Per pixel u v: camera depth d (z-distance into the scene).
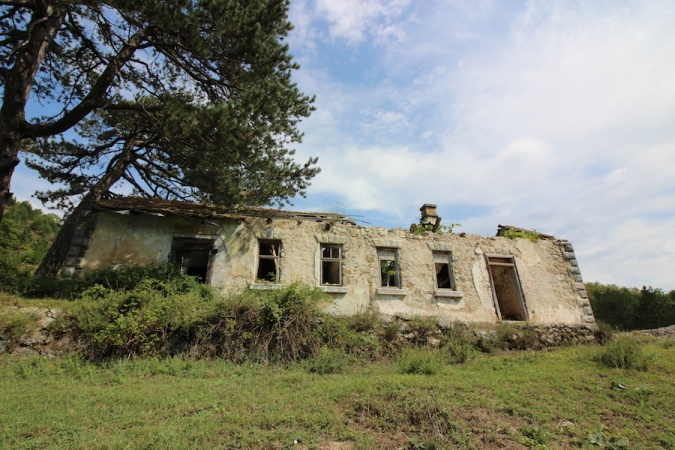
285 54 11.72
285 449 3.98
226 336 8.93
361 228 13.50
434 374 7.24
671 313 33.03
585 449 4.20
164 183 16.33
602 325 13.63
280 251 12.59
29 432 4.32
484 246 14.49
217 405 5.26
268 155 12.20
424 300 12.95
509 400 5.52
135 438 4.12
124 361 7.86
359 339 10.09
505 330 11.70
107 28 12.44
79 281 10.44
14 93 10.36
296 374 7.41
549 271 14.91
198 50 10.26
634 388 6.32
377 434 4.43
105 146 15.62
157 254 11.91
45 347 8.05
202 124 9.95
